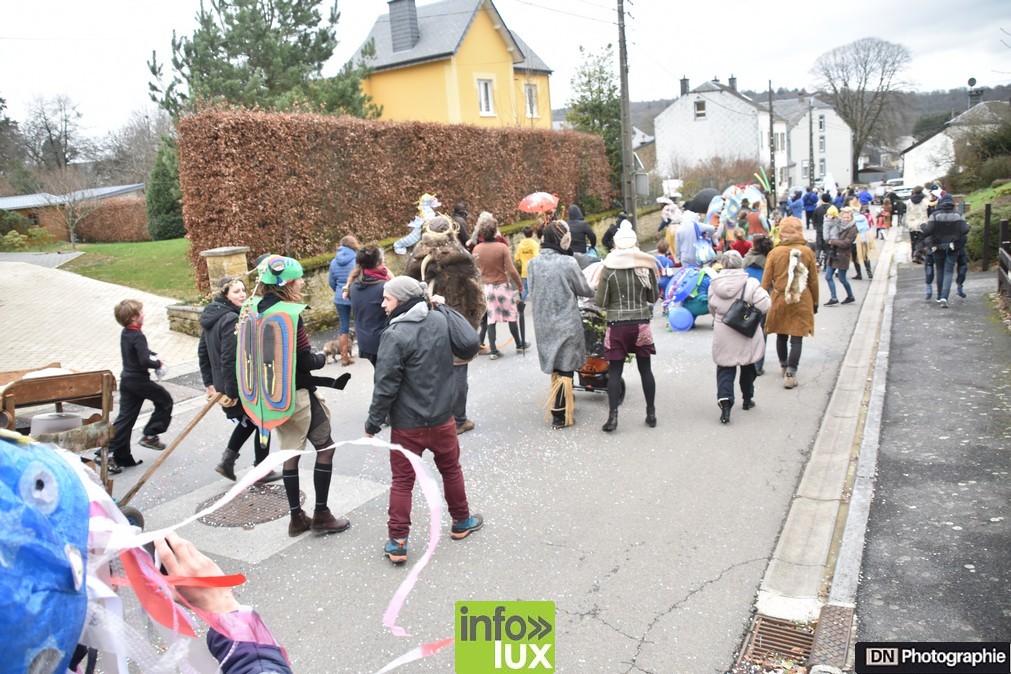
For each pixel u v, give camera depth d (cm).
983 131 2861
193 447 706
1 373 655
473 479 595
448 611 410
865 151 8006
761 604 404
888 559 437
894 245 2236
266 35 1786
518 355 1026
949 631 365
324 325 1291
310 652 378
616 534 491
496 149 1911
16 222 2684
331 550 486
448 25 2586
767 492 546
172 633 130
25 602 85
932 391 748
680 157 5494
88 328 1205
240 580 143
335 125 1368
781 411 734
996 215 1433
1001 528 460
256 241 1224
